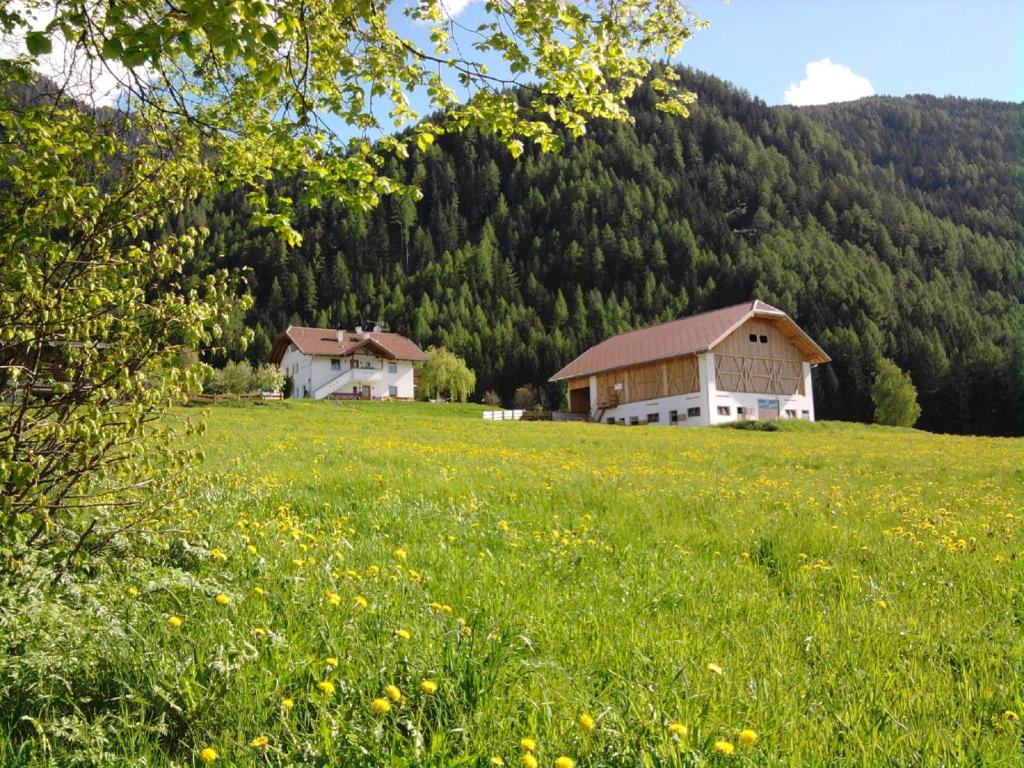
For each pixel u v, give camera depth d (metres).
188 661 3.76
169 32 4.37
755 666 4.59
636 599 5.98
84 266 5.32
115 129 5.89
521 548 7.81
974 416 88.69
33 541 5.21
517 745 3.30
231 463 13.48
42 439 5.01
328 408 49.75
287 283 158.75
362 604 4.81
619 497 11.93
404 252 197.25
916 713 4.07
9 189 5.37
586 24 6.26
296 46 5.92
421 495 10.89
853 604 6.21
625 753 3.23
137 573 5.22
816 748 3.53
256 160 7.21
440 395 103.50
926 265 175.38
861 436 45.06
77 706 3.45
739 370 61.47
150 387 5.19
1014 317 128.12
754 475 19.28
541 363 134.62
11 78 5.35
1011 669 4.69
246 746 3.19
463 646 4.09
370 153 7.30
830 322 117.69
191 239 5.62
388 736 3.31
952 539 9.30
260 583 5.38
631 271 174.75
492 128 7.06
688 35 7.09
